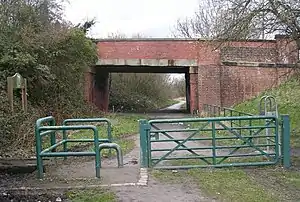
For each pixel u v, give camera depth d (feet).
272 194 24.98
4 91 53.93
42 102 66.39
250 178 29.27
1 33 61.67
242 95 96.02
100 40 98.17
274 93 85.10
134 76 147.02
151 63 98.02
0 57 59.31
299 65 61.36
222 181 28.09
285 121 32.94
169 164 33.47
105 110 115.34
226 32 49.52
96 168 29.22
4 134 42.96
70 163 35.50
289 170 31.94
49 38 68.54
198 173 30.53
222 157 32.81
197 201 23.30
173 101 203.31
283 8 45.44
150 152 32.35
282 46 67.97
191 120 31.48
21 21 66.90
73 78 79.41
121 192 25.32
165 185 27.02
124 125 70.90
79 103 82.38
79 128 29.27
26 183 28.30
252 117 32.12
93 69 99.19
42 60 67.26
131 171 31.32
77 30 76.23
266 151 35.17
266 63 93.45
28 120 48.65
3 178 30.25
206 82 96.99
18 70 59.62
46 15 78.33
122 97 138.82
